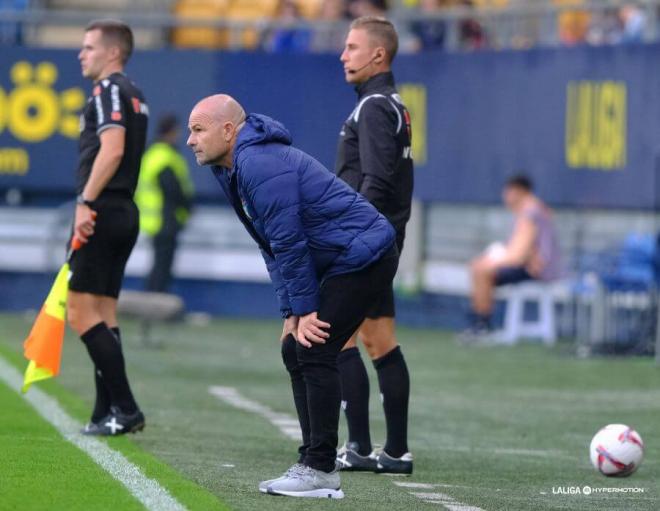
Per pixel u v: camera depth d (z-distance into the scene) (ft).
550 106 168.45
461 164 177.88
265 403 107.04
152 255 177.88
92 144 80.38
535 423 100.27
